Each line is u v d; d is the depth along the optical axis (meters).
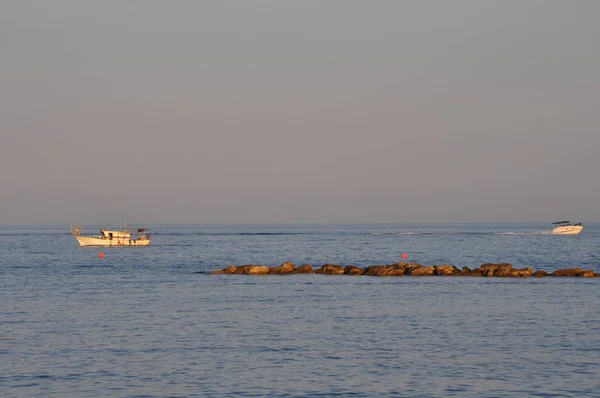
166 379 149.25
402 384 146.12
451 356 168.88
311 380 148.88
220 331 199.50
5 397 137.00
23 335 192.25
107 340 186.38
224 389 142.50
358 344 182.25
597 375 152.38
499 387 144.00
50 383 146.25
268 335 193.88
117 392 140.38
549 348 177.12
